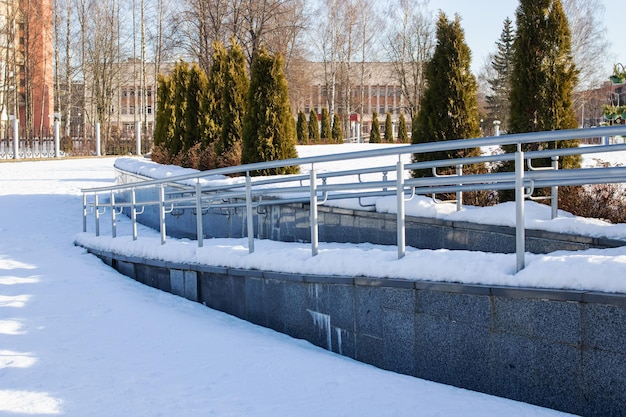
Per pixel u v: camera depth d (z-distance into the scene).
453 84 8.41
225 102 13.38
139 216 14.16
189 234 11.10
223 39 35.03
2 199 16.56
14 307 7.26
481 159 5.56
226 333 5.98
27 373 5.05
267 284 6.29
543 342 3.98
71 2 47.91
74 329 6.36
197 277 7.46
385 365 5.00
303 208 8.20
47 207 15.66
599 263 3.80
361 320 5.21
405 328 4.82
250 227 6.78
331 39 47.16
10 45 46.66
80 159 33.09
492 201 7.80
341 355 5.40
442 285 4.51
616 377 3.65
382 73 64.56
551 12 7.51
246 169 6.73
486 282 4.31
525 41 7.61
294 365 4.97
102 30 46.97
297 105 50.12
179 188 11.29
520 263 4.20
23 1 45.53
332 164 15.51
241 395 4.45
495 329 4.23
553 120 7.49
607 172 4.21
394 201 7.24
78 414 4.22
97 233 11.52
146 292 8.11
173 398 4.45
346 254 5.50
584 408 3.80
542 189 7.27
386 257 5.20
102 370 5.09
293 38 39.72
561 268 3.94
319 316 5.65
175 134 16.06
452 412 3.91
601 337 3.71
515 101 7.72
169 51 38.19
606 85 43.62
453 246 6.68
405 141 36.78
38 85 48.62
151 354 5.49
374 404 4.14
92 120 51.06
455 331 4.48
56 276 8.99
